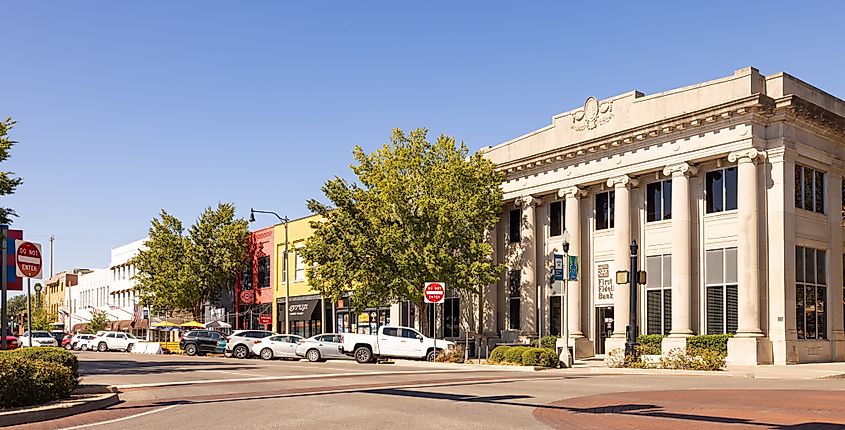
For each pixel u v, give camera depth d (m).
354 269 38.12
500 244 44.41
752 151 31.77
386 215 37.53
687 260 33.97
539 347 33.72
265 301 62.75
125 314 82.88
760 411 14.05
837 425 12.12
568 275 31.80
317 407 15.34
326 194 38.81
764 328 31.66
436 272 36.38
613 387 19.75
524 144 42.72
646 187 36.97
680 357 28.05
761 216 32.16
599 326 38.81
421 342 35.72
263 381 22.64
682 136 34.44
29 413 13.79
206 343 49.31
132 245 82.31
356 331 52.22
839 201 34.88
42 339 61.03
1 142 24.78
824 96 35.22
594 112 38.69
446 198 38.12
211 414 14.45
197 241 64.06
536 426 12.34
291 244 59.53
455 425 12.57
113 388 18.97
